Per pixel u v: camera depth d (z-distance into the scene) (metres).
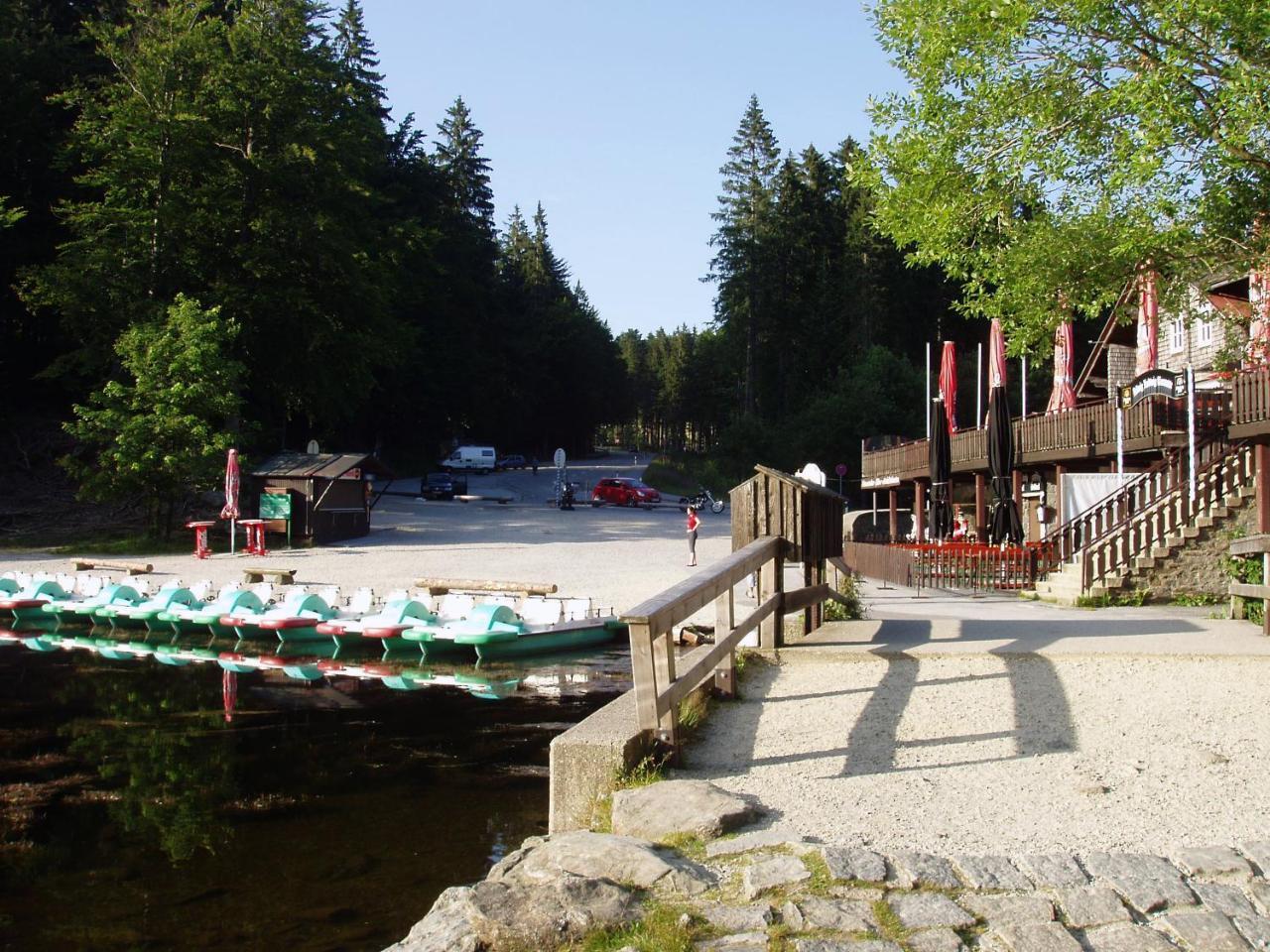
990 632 11.09
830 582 13.27
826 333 82.75
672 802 5.59
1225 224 11.62
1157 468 20.73
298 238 44.19
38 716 12.45
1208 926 4.22
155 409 36.00
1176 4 9.98
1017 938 4.11
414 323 76.25
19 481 44.72
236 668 16.00
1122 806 5.72
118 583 21.67
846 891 4.53
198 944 5.84
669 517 51.78
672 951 4.02
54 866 7.20
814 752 6.89
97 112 44.19
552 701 13.19
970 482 39.16
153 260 42.34
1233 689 8.30
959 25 11.36
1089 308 12.27
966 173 12.12
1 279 50.19
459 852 7.39
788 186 84.50
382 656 16.84
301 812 8.44
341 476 37.00
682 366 142.38
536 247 118.38
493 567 27.84
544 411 110.44
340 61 50.19
